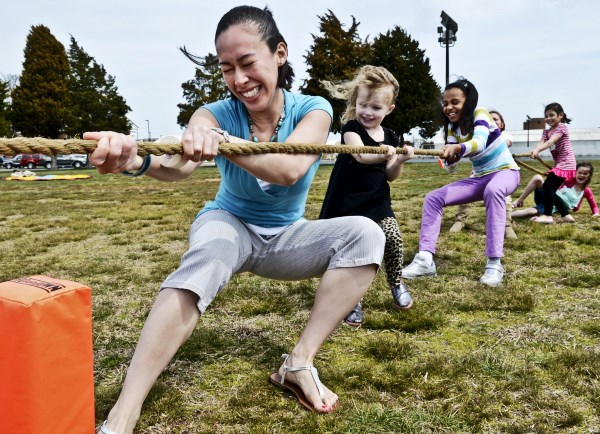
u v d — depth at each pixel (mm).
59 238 6406
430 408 2197
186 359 2688
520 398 2268
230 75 2096
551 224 6594
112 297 3850
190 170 1896
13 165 36750
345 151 2412
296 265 2365
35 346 1482
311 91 35031
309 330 2299
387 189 3449
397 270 3389
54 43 40906
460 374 2498
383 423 2072
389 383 2395
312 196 11023
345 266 2242
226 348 2836
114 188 15281
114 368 2629
